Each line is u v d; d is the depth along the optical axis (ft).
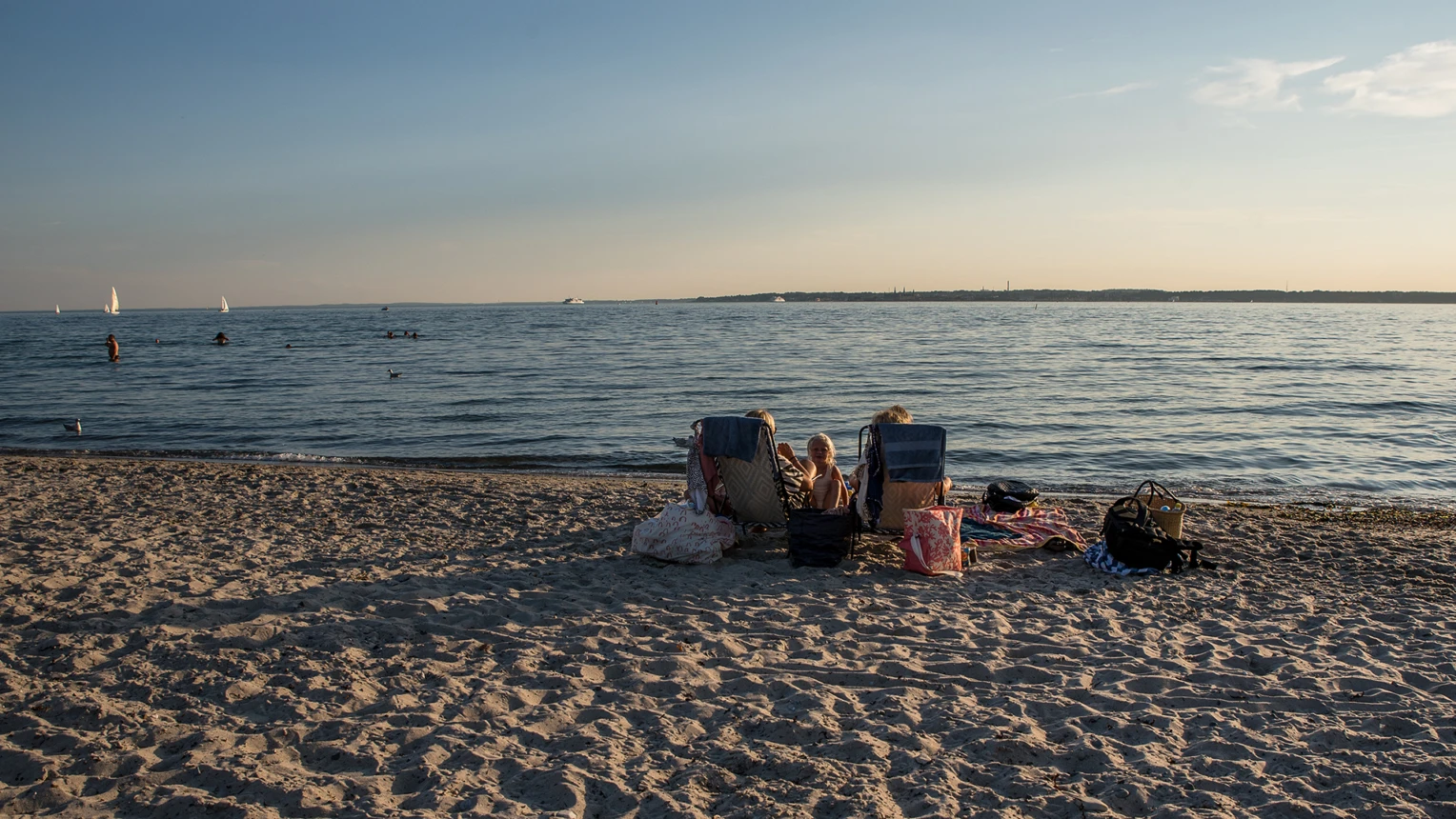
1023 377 97.50
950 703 13.58
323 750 11.82
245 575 20.42
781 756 11.66
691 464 23.09
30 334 258.78
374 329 290.76
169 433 59.98
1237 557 23.75
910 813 10.33
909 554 21.48
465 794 10.62
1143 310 590.55
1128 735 12.50
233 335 238.89
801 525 22.16
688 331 244.01
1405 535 27.25
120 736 12.18
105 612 17.38
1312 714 13.20
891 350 148.25
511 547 24.14
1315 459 48.29
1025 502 26.25
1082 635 17.11
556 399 79.82
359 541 24.68
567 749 12.00
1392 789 10.73
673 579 20.81
